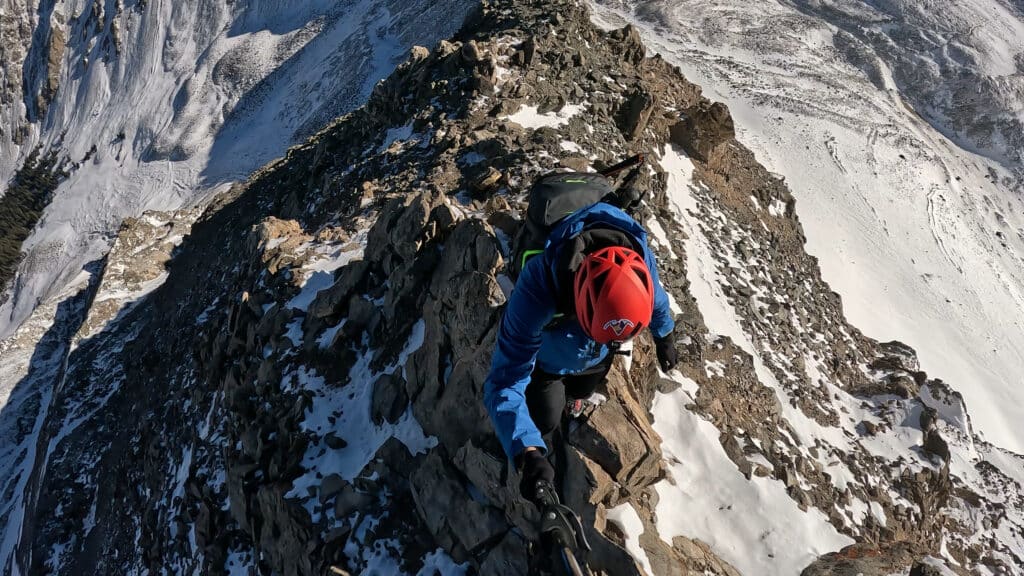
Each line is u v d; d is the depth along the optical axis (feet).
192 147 304.30
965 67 191.42
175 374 61.26
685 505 25.29
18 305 274.57
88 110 359.46
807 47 194.08
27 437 107.86
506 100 52.31
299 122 278.67
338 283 36.11
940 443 43.24
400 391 29.48
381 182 49.93
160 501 43.01
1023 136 173.99
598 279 7.59
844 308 100.01
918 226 132.36
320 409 32.01
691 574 21.85
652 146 57.47
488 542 22.47
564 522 7.27
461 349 25.12
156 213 132.26
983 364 105.19
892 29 204.64
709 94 160.97
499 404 8.29
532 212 8.81
